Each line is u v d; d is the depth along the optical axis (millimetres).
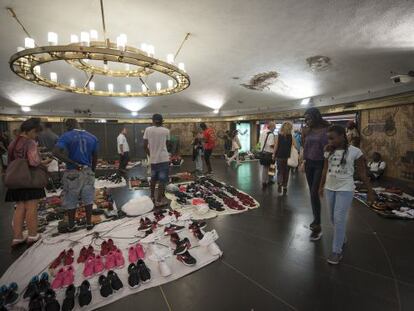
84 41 2734
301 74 6152
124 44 2820
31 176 2852
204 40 4223
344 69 5457
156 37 4102
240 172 8297
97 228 3408
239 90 8523
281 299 1971
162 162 4391
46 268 2438
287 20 3469
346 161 2367
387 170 6664
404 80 4988
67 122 3270
